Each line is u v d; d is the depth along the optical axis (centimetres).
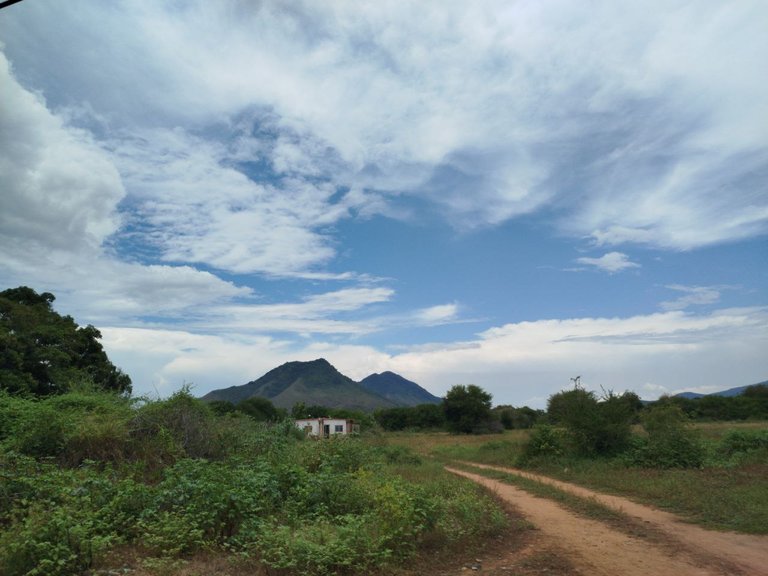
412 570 757
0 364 2817
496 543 930
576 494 1513
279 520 925
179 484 941
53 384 3097
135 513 872
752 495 1308
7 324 3102
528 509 1291
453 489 1326
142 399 1440
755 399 6206
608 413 2388
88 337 3744
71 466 1163
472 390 6994
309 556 707
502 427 7075
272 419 2009
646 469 2011
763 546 911
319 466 1448
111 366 3834
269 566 703
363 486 1077
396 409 8575
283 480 1107
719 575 746
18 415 1341
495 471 2269
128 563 724
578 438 2417
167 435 1306
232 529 863
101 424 1262
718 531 1030
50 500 840
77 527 695
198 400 1491
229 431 1513
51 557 650
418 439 5369
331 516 972
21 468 991
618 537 981
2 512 833
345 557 730
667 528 1059
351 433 1988
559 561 814
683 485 1524
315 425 3866
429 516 941
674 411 2256
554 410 2622
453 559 820
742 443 2312
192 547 784
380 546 791
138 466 1170
